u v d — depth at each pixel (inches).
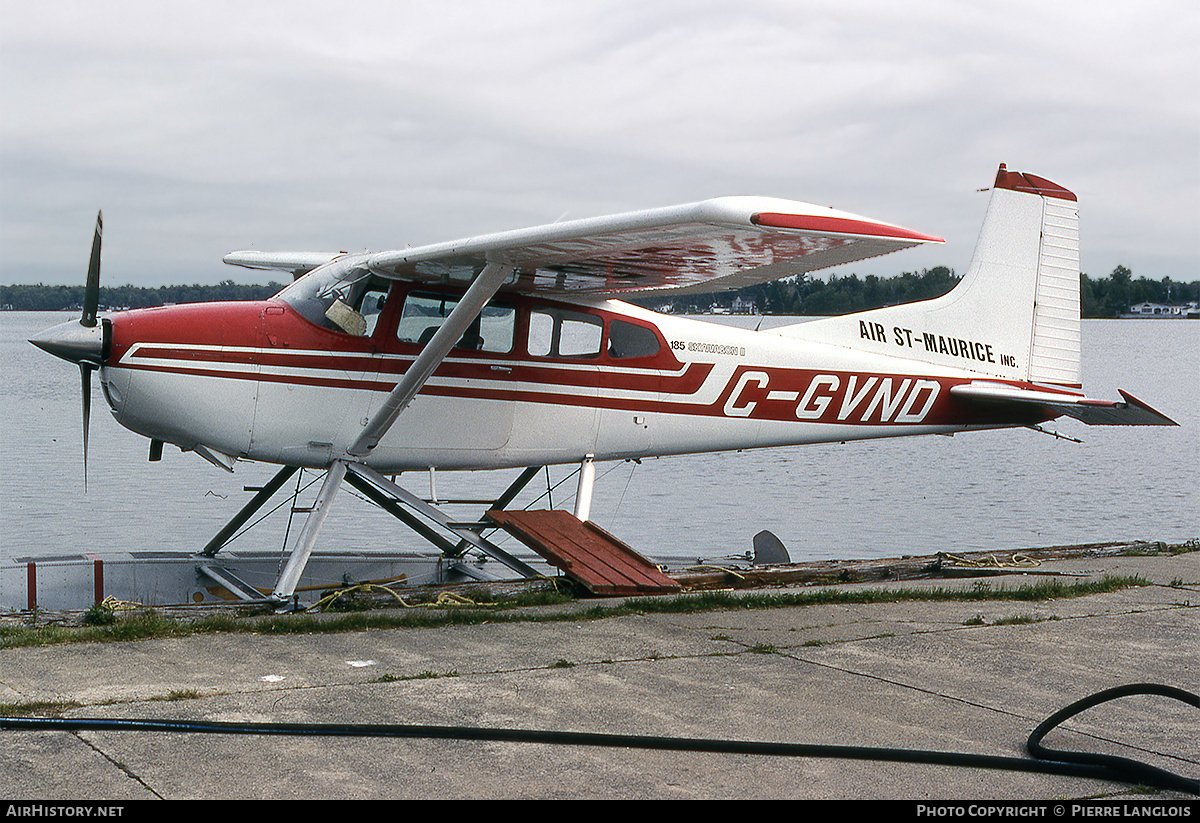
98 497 677.3
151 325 283.7
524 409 325.7
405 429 311.1
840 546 569.0
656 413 345.7
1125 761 145.3
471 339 317.7
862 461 982.4
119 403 284.2
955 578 323.0
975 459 1006.4
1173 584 300.8
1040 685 193.2
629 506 701.3
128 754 144.3
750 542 578.9
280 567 363.9
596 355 336.8
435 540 343.3
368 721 161.9
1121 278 5300.2
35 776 135.4
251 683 182.9
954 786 141.4
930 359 393.1
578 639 224.4
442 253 273.0
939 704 179.8
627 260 278.1
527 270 295.6
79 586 336.5
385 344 304.5
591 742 154.4
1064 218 411.5
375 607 270.7
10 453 875.4
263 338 292.7
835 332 378.9
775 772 145.4
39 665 192.7
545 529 310.3
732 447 363.6
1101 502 735.7
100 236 275.1
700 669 200.1
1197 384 1707.7
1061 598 281.0
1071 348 414.6
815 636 230.8
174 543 542.0
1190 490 792.3
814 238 225.9
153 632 218.8
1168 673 202.7
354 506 674.2
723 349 355.6
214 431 291.1
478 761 146.2
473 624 239.0
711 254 262.2
